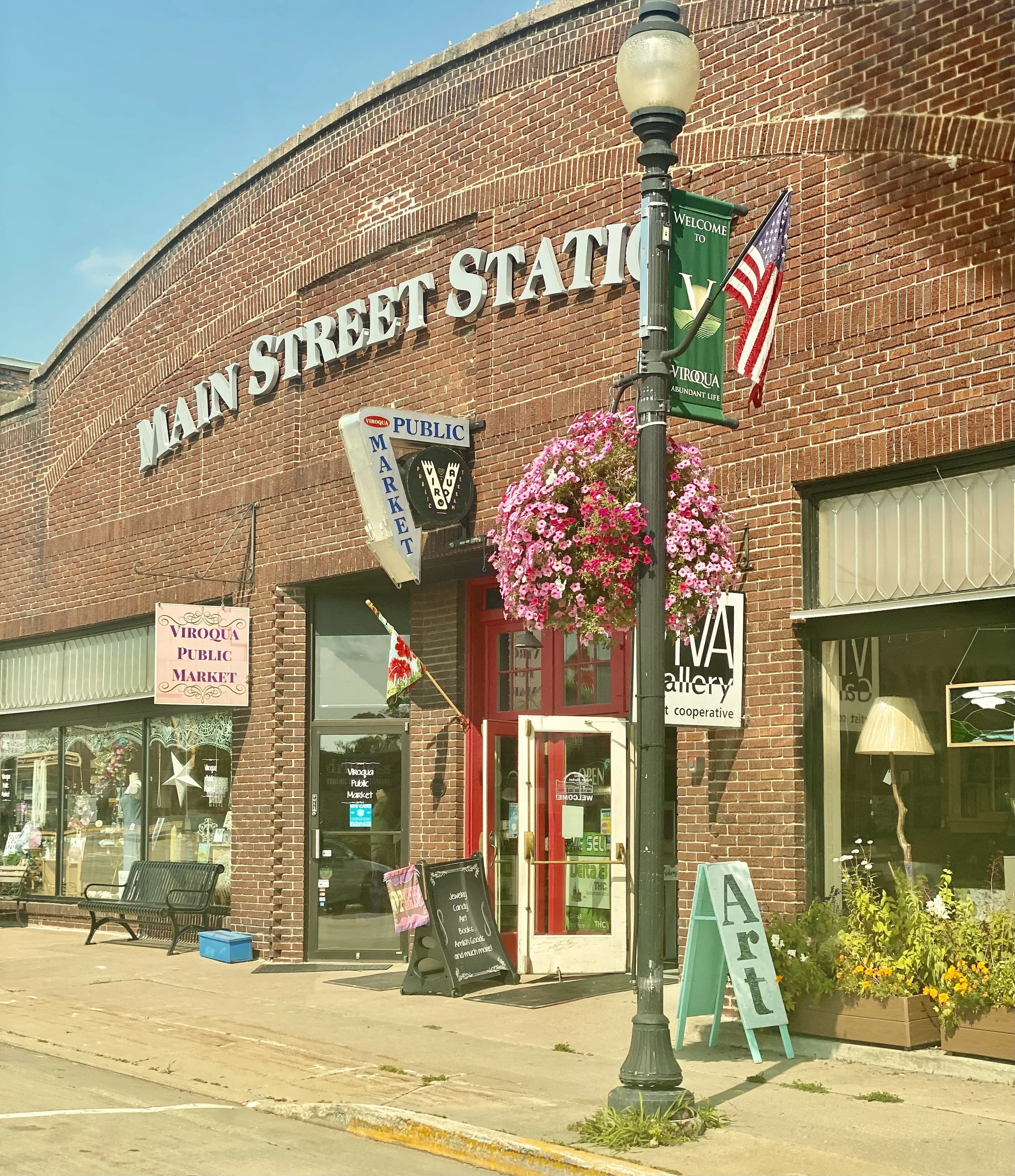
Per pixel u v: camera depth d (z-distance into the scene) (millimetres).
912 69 10336
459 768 14438
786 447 10852
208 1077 9320
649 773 7715
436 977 12438
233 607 15844
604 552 7953
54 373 20203
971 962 9102
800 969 9531
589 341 12734
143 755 18031
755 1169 6844
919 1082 8711
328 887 15242
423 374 14453
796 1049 9609
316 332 15656
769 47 11352
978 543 9812
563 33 13266
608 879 13055
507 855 14469
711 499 8555
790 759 10609
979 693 9773
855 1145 7270
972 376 9734
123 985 13430
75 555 19391
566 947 12922
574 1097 8406
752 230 11352
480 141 14008
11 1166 6949
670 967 12734
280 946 15156
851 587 10586
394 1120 7902
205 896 16016
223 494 16656
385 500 12977
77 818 19203
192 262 17531
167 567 17531
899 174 10328
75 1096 8758
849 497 10664
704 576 8484
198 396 17125
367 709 15484
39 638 20250
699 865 10289
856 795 10477
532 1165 7172
